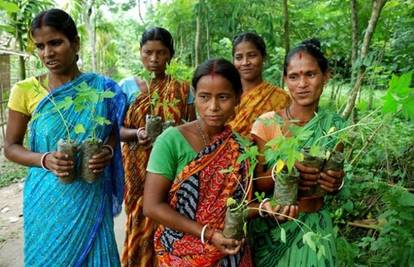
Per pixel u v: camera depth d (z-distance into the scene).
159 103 3.28
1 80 9.40
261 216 1.96
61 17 2.14
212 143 1.85
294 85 2.08
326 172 1.93
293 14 6.34
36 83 2.23
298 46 2.10
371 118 2.42
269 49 6.36
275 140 1.75
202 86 1.83
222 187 1.84
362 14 5.23
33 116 2.23
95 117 2.22
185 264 1.89
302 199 2.02
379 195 3.55
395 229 2.90
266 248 2.09
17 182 6.55
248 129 3.01
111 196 2.50
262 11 6.32
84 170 2.16
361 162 3.86
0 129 8.35
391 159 4.02
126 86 3.47
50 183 2.22
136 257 3.29
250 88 3.14
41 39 2.12
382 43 5.04
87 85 2.19
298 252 2.00
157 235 2.02
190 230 1.83
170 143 1.89
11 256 4.16
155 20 8.30
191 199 1.84
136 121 3.30
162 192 1.90
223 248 1.79
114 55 13.98
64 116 2.20
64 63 2.18
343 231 3.64
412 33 5.08
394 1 4.86
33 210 2.26
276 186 1.85
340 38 5.79
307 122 2.11
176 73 3.39
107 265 2.33
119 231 4.67
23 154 2.24
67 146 2.08
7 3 3.02
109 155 2.23
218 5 6.37
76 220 2.22
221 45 6.66
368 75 4.59
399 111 1.92
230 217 1.74
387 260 2.88
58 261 2.23
